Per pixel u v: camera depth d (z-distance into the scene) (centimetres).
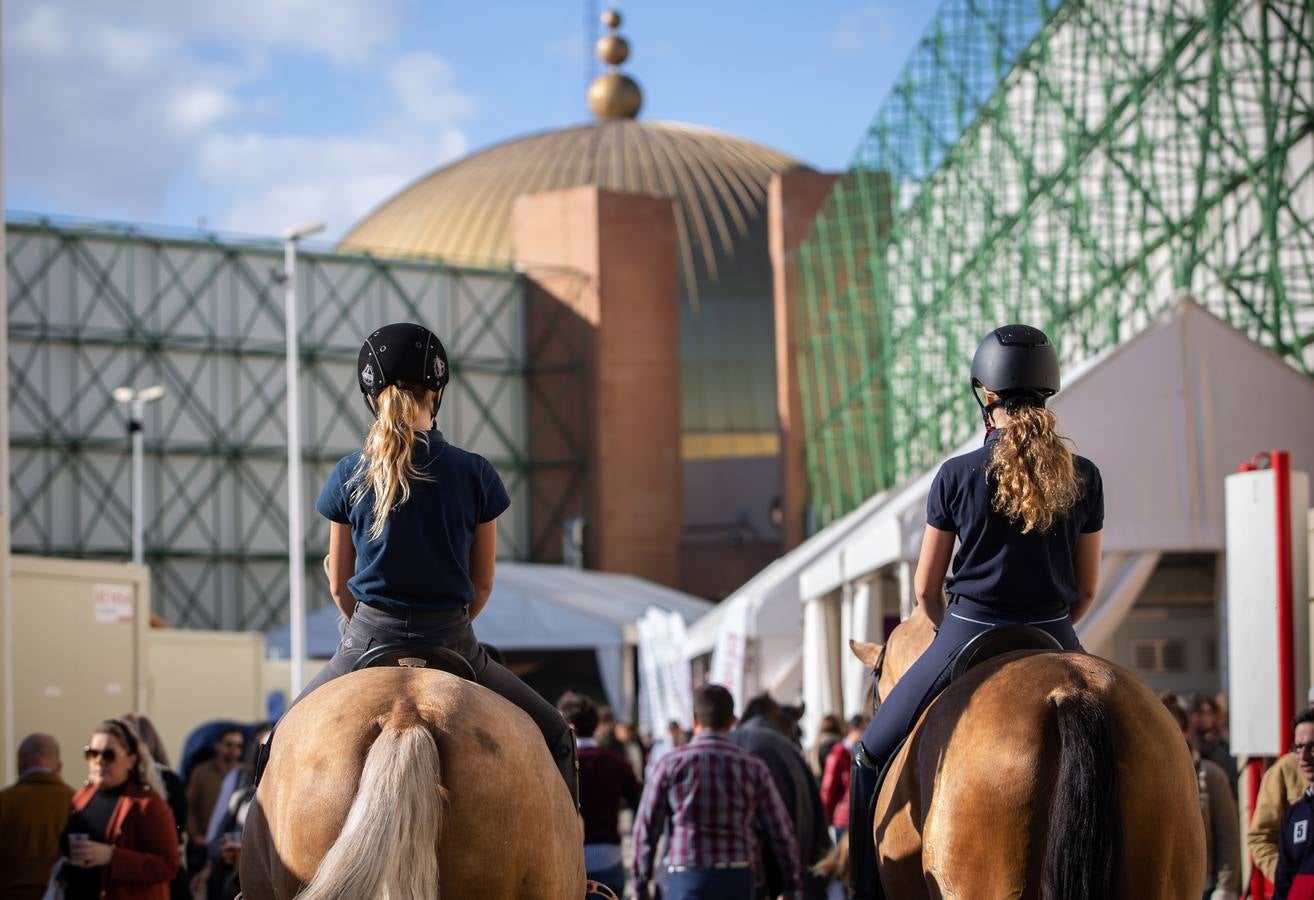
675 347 6881
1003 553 534
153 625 3014
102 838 908
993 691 479
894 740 546
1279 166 2828
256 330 6512
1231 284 3000
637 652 5028
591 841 1113
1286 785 878
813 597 2755
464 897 439
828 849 1162
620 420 6769
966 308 4416
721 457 7412
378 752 433
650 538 6756
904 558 2272
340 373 6631
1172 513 2127
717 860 952
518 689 548
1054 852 432
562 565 6781
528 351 6950
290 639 4819
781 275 6544
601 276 6806
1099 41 3388
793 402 6481
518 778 457
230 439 6419
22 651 1631
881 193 6078
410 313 6756
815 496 6112
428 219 8275
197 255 6425
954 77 4225
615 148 8369
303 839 445
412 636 520
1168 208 3588
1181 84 3077
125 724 930
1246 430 2141
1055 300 3703
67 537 6078
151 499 6266
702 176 8194
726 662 2394
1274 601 927
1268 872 872
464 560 531
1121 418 2131
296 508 3522
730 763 961
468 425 6800
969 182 4256
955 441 4391
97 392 6188
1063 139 3494
